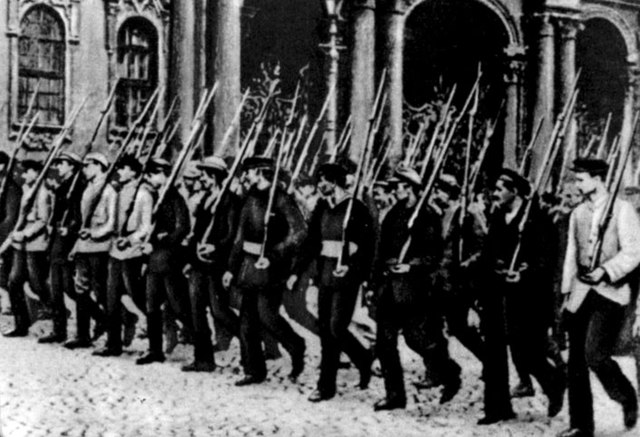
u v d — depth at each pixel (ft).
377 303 20.07
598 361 16.93
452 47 50.03
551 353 21.44
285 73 48.11
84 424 18.37
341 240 21.11
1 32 39.34
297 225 22.45
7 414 18.99
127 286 25.30
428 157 22.34
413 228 19.98
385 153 41.24
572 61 43.83
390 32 47.85
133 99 42.27
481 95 45.88
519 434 17.93
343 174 21.57
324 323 20.93
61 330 27.32
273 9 47.91
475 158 43.24
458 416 19.45
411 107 50.60
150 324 24.77
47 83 40.75
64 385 21.86
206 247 23.86
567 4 43.24
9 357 25.03
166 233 24.31
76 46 41.16
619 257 16.66
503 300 19.08
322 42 47.44
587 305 16.97
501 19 46.32
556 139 20.84
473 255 22.04
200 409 19.79
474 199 23.68
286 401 20.71
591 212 17.46
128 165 26.66
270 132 45.78
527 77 45.91
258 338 22.57
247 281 22.25
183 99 40.98
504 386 18.98
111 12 41.68
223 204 23.79
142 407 19.85
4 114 39.32
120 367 24.23
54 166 35.24
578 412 17.12
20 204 28.14
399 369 19.98
